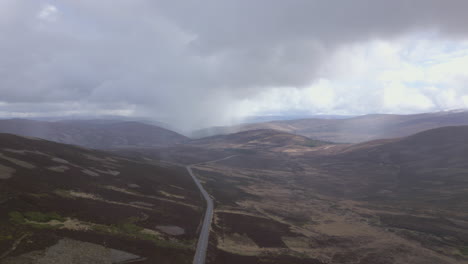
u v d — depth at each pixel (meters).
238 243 81.31
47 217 59.19
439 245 93.75
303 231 103.31
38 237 48.84
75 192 83.44
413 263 77.75
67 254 46.66
